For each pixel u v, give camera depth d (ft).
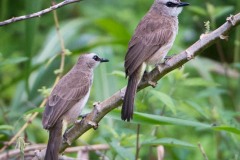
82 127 25.18
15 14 60.59
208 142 46.29
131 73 27.86
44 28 60.64
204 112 34.60
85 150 34.73
